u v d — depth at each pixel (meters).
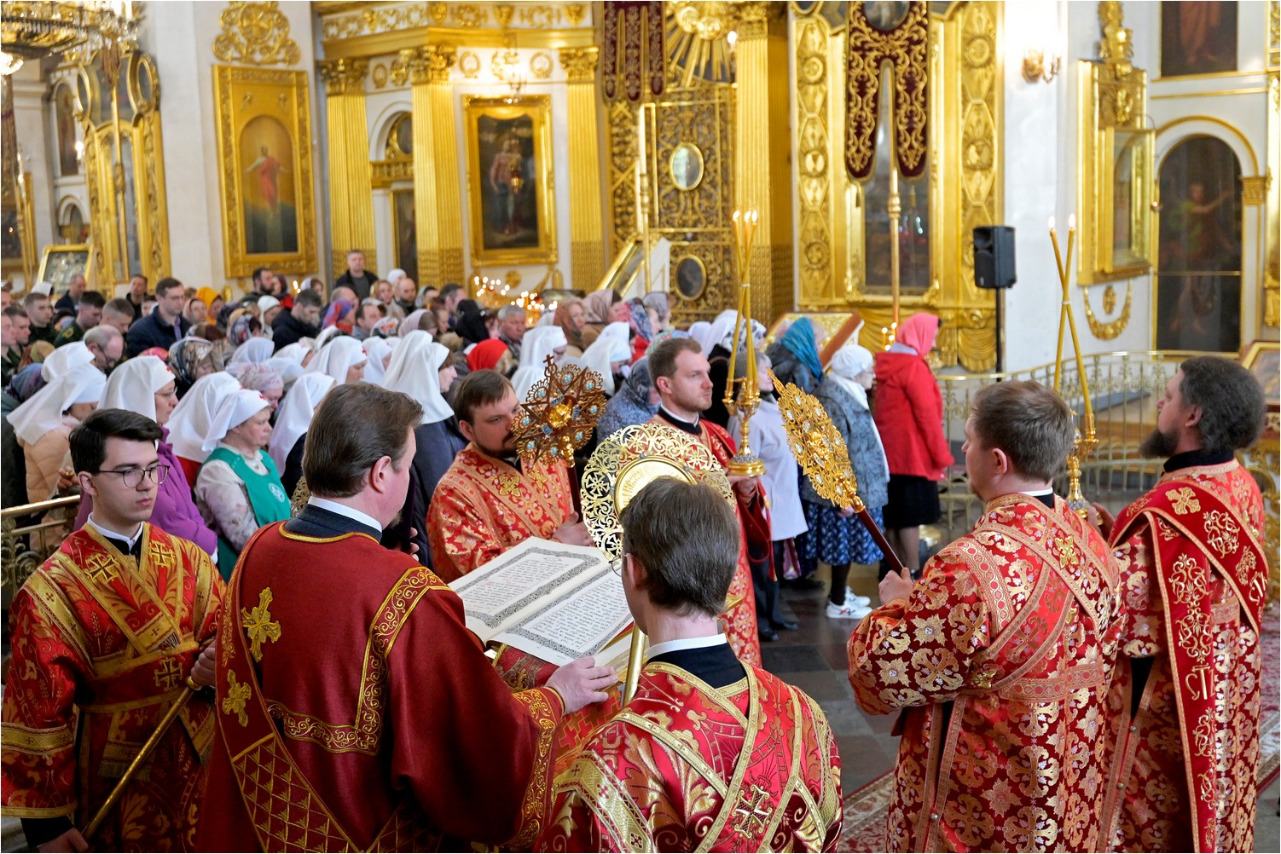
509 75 15.59
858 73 11.69
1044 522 2.25
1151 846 2.74
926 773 2.33
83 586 2.44
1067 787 2.25
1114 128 11.25
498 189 15.74
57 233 20.48
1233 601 2.68
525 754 2.00
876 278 11.94
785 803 1.63
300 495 2.65
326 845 1.94
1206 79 12.15
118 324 8.58
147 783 2.50
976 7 10.86
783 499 5.42
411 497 3.15
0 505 5.09
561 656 2.31
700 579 1.65
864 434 5.57
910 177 11.40
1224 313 12.36
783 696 1.72
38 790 2.33
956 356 11.34
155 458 2.50
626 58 15.23
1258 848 3.54
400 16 15.23
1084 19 11.05
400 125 15.98
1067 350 11.20
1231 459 2.72
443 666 1.98
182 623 2.55
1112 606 2.33
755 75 13.50
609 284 15.12
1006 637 2.18
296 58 15.50
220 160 14.80
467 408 3.16
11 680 2.38
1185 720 2.61
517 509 3.15
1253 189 11.98
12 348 7.57
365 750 1.96
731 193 14.66
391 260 16.33
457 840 2.10
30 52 11.21
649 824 1.54
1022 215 10.82
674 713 1.60
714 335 6.66
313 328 9.18
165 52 14.55
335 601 1.96
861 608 5.85
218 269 14.88
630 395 4.57
